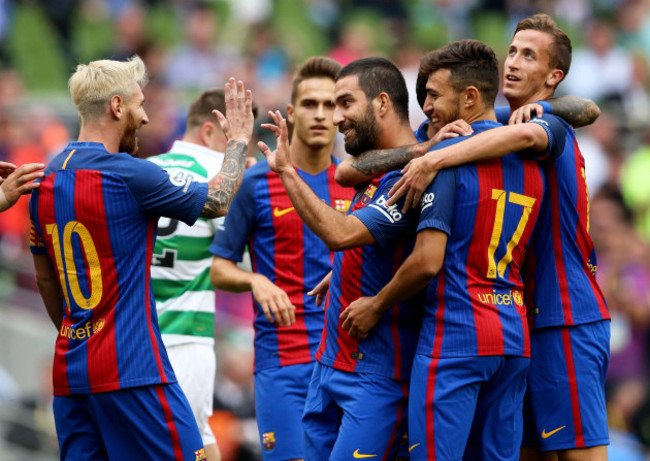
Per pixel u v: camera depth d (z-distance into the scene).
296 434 16.89
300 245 17.23
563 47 14.34
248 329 29.47
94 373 13.00
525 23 14.52
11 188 13.19
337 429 14.18
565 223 13.80
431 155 12.71
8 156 37.50
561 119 13.68
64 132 38.94
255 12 49.72
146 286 13.37
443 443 12.70
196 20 47.91
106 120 13.44
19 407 31.02
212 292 17.95
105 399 13.05
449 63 13.33
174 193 13.26
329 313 14.08
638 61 46.69
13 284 32.41
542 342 13.84
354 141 13.95
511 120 13.54
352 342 13.64
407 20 51.94
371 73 13.91
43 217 13.29
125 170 13.09
